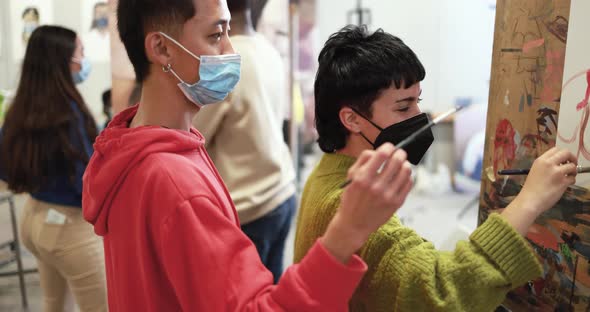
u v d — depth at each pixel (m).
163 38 0.78
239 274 0.69
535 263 0.75
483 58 5.32
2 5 3.08
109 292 0.91
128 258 0.80
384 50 0.89
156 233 0.74
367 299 0.84
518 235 0.75
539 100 0.94
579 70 0.85
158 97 0.83
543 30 0.93
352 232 0.60
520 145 0.99
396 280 0.79
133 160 0.77
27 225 1.82
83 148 1.77
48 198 1.76
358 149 0.95
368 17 5.39
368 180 0.58
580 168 0.82
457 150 5.07
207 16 0.79
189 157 0.81
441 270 0.75
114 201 0.80
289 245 3.50
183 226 0.72
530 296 0.99
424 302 0.76
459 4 5.35
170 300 0.79
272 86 1.67
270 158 1.61
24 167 1.72
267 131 1.61
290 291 0.62
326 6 5.74
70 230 1.79
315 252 0.62
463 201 4.74
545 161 0.81
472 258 0.75
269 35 2.61
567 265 0.91
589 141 0.84
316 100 0.99
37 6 3.11
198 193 0.73
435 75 5.59
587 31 0.84
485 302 0.75
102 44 3.14
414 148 0.92
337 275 0.61
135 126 0.87
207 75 0.81
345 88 0.91
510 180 1.02
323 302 0.61
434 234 3.79
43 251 1.80
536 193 0.79
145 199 0.75
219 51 0.83
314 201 0.94
